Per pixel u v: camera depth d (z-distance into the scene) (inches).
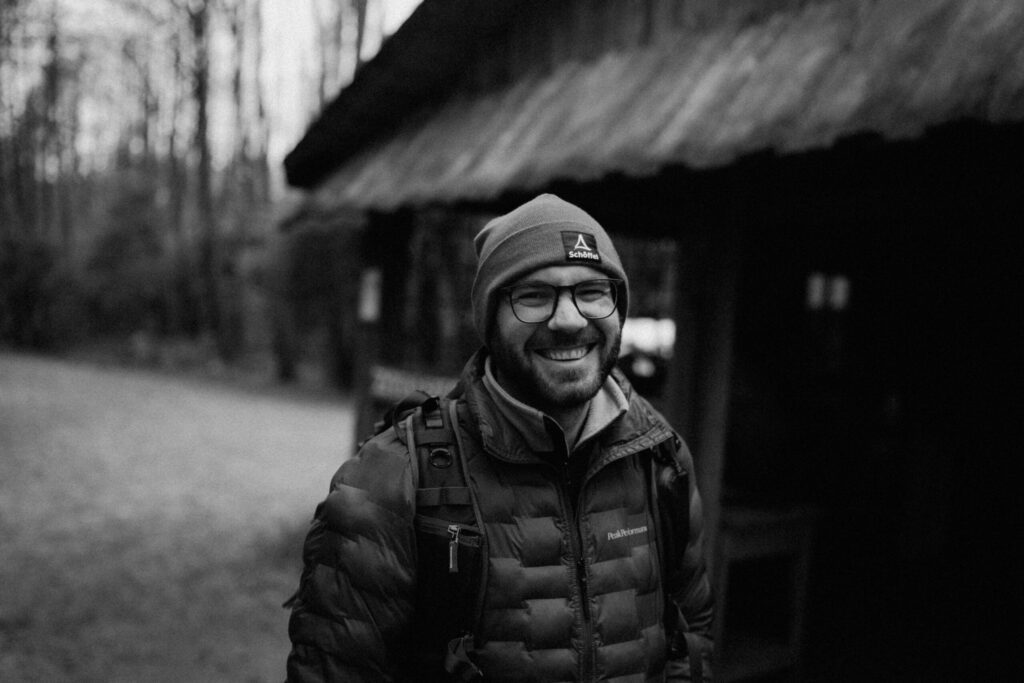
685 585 62.7
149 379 751.7
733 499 156.0
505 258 54.6
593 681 53.3
